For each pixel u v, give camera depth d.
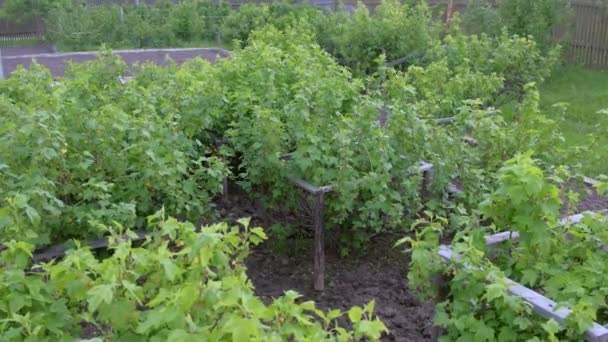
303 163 5.03
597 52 14.22
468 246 3.46
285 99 6.40
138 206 4.76
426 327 4.59
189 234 3.00
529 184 3.31
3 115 4.85
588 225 3.94
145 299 3.05
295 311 2.53
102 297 2.46
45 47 20.27
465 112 5.94
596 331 3.04
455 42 9.88
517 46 9.51
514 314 3.22
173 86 6.50
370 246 5.82
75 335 2.98
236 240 2.89
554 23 13.64
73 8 20.53
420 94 7.67
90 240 4.59
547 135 5.98
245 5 19.33
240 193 6.96
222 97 6.13
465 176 5.49
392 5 12.23
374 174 5.03
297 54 7.63
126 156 4.84
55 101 5.11
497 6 14.48
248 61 7.34
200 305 2.52
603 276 3.54
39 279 2.95
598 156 5.98
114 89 6.77
